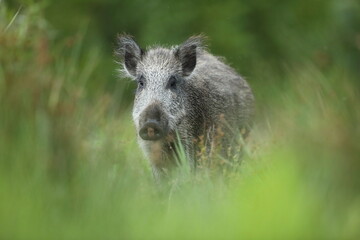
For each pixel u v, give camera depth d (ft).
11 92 41.14
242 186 43.60
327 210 36.50
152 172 55.72
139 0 119.96
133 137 57.62
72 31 114.11
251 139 57.77
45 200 37.86
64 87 45.93
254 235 35.19
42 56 44.57
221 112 60.80
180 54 58.23
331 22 101.04
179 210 41.29
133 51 59.16
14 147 39.34
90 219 37.70
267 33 117.19
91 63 80.07
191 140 57.26
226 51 111.55
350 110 42.14
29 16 57.67
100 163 41.86
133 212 39.55
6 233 35.83
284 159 40.57
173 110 56.24
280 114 51.19
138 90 57.62
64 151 39.63
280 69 103.09
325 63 61.98
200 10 116.67
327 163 37.86
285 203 35.47
